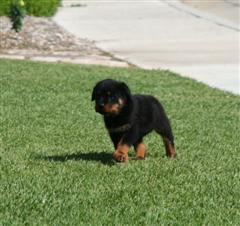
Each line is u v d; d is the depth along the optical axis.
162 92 17.14
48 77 18.06
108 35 26.83
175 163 10.34
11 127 12.59
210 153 11.21
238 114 15.03
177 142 11.98
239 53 23.03
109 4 36.47
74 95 15.98
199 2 36.50
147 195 8.61
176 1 37.06
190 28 28.28
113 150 11.13
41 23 27.81
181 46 24.47
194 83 18.48
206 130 13.16
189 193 8.78
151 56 22.75
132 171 9.70
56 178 9.19
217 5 35.22
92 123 13.25
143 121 10.15
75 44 24.52
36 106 14.62
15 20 24.64
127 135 9.99
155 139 12.16
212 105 15.84
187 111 14.99
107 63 21.58
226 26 28.59
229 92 17.69
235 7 34.34
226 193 8.89
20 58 21.98
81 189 8.74
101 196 8.48
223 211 8.16
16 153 10.69
